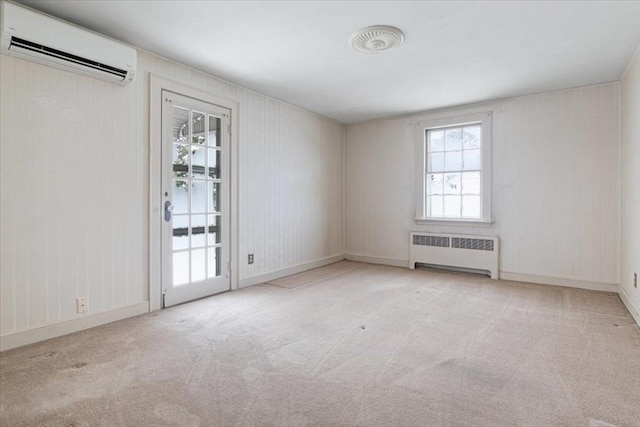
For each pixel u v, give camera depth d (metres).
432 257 4.91
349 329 2.70
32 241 2.38
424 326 2.76
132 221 2.96
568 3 2.26
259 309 3.18
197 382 1.89
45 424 1.53
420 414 1.62
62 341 2.42
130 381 1.90
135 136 2.97
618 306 3.26
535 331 2.65
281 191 4.55
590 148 3.84
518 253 4.30
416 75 3.57
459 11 2.36
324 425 1.54
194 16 2.44
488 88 3.96
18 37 2.14
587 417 1.59
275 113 4.43
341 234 5.79
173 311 3.12
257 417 1.59
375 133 5.48
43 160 2.42
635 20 2.47
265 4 2.29
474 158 4.66
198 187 3.52
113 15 2.43
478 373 2.01
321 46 2.90
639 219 2.84
